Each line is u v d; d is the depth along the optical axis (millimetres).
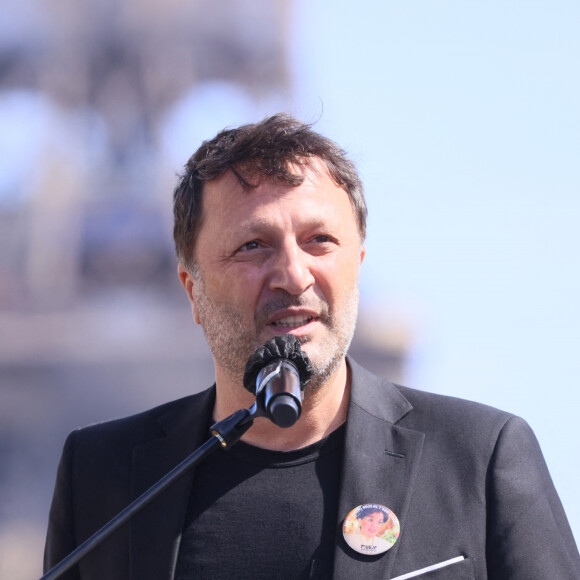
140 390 66875
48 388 66375
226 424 8766
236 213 10086
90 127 70625
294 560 9438
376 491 9664
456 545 9375
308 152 10234
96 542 8656
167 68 68750
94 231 69125
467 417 10102
